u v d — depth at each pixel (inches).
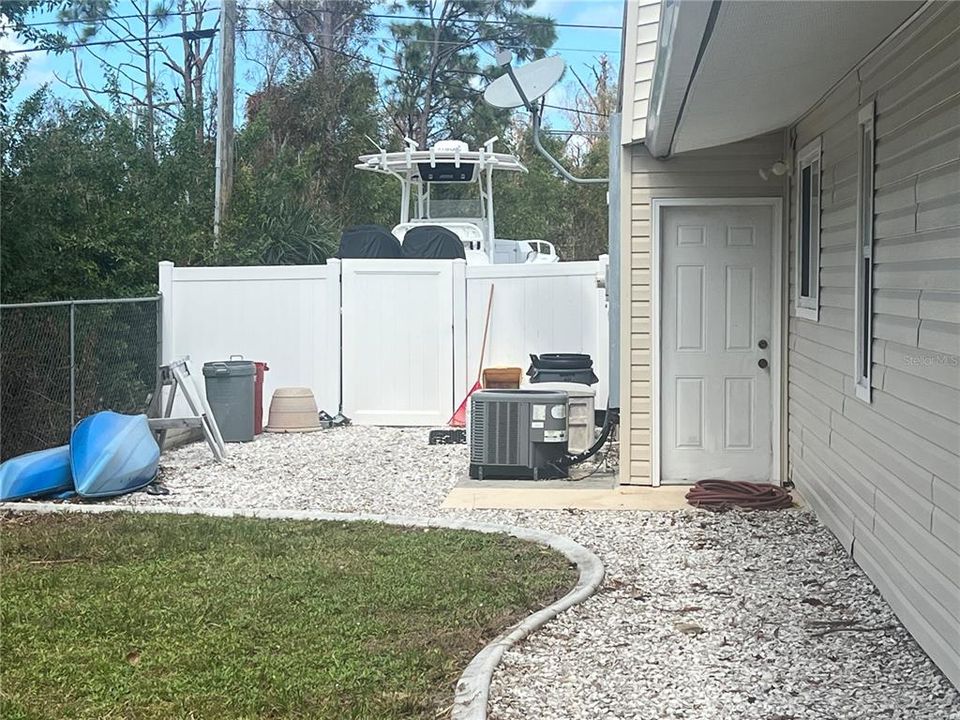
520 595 238.2
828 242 291.0
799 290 336.5
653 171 354.6
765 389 359.6
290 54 1262.3
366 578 251.0
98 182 554.6
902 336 215.0
